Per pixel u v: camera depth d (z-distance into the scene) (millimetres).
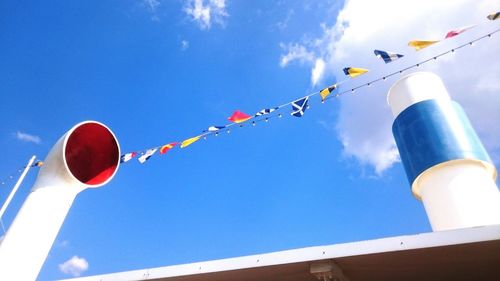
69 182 4004
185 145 7863
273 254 5375
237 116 7594
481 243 4562
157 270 6016
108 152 4422
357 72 7066
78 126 4168
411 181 11516
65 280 6496
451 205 9961
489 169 10961
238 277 5848
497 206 9695
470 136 11250
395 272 5469
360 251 4926
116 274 6250
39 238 3646
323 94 7383
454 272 5402
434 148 10953
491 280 5570
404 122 12406
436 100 12305
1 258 3404
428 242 4672
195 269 5738
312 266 5188
